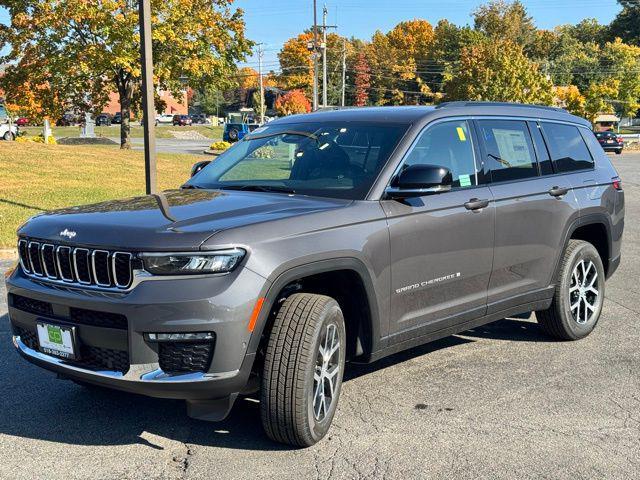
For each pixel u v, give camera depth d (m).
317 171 4.51
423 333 4.53
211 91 36.25
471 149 4.95
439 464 3.67
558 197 5.53
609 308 7.10
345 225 3.94
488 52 50.94
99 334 3.47
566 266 5.65
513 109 5.54
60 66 29.58
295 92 61.28
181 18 31.23
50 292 3.62
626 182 24.86
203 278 3.37
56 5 29.17
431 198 4.49
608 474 3.58
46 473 3.54
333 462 3.67
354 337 4.26
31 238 3.84
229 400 3.53
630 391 4.76
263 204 3.99
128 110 34.41
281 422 3.64
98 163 24.00
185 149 45.56
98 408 4.39
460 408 4.42
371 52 122.25
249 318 3.41
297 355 3.59
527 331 6.22
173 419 4.22
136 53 29.78
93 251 3.51
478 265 4.83
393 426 4.14
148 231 3.48
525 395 4.66
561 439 3.99
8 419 4.22
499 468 3.63
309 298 3.76
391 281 4.20
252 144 5.16
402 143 4.48
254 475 3.53
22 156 23.12
